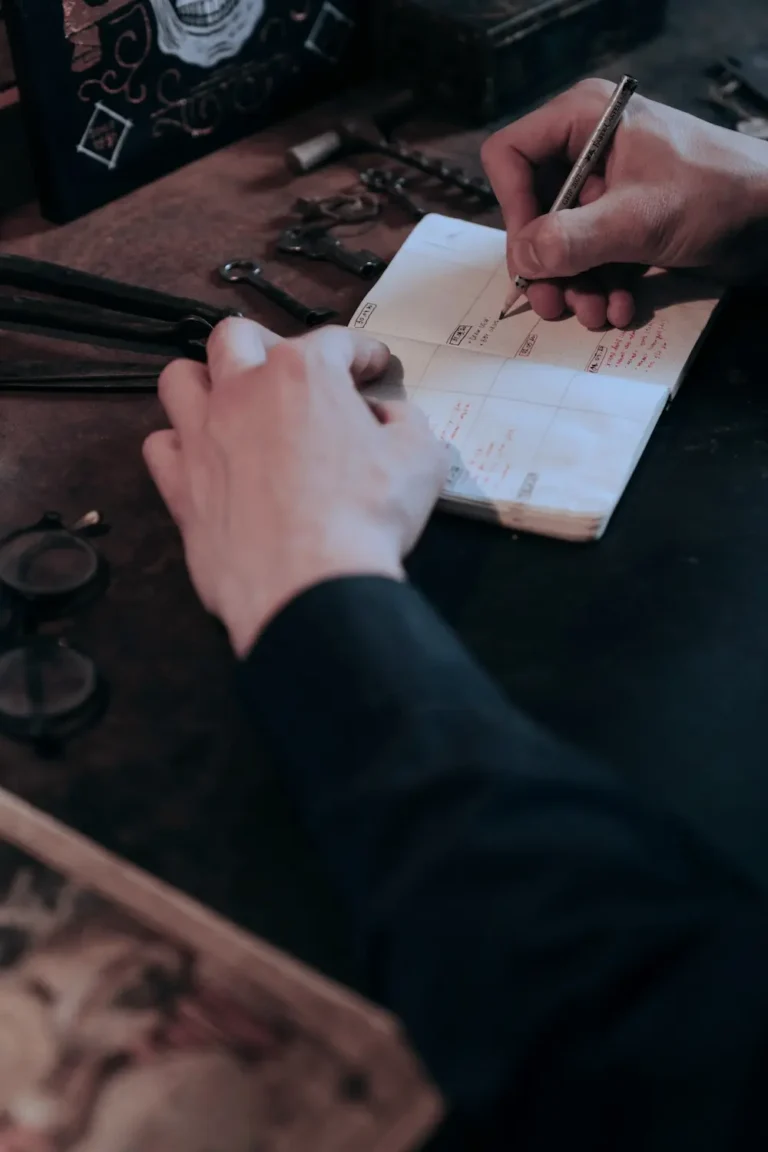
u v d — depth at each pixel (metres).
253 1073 0.45
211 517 0.56
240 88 1.00
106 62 0.88
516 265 0.78
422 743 0.44
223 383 0.61
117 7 0.87
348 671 0.47
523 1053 0.38
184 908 0.50
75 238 0.91
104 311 0.79
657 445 0.73
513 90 1.04
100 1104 0.45
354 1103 0.44
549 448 0.69
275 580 0.51
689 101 1.05
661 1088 0.37
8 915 0.50
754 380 0.77
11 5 0.81
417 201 0.94
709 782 0.55
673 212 0.77
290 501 0.53
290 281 0.86
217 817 0.54
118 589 0.65
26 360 0.79
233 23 0.96
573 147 0.84
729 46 1.13
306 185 0.96
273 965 0.48
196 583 0.57
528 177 0.84
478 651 0.61
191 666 0.61
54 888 0.51
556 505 0.66
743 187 0.77
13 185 0.94
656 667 0.60
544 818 0.42
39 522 0.68
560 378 0.74
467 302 0.81
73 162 0.90
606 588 0.64
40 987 0.48
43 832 0.53
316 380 0.59
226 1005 0.47
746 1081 0.36
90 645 0.62
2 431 0.75
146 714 0.59
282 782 0.55
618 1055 0.37
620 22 1.09
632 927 0.39
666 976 0.39
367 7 1.05
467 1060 0.39
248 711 0.54
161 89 0.93
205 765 0.57
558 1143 0.39
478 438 0.70
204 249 0.90
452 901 0.40
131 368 0.78
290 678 0.48
